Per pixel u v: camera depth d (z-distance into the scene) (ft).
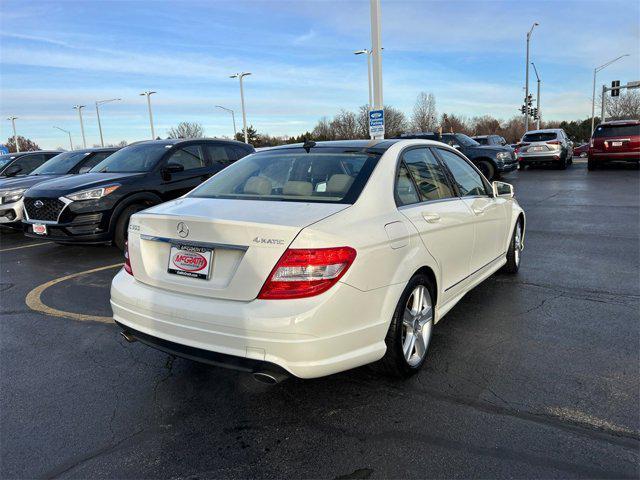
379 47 46.91
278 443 8.87
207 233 9.22
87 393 10.78
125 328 10.41
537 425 9.14
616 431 8.89
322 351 8.68
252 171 12.39
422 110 216.95
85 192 23.04
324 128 259.80
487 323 14.03
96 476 8.13
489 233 15.39
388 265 9.74
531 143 65.82
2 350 13.08
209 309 8.96
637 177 51.98
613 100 212.84
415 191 11.84
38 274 21.17
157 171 25.70
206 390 10.80
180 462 8.44
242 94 156.97
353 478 7.93
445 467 8.09
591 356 11.80
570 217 31.32
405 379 10.92
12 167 41.29
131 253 10.55
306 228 8.70
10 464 8.45
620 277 18.12
